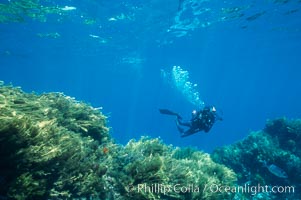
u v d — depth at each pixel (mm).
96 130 8734
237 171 14602
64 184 5586
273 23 30016
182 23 28359
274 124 18422
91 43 35375
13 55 42719
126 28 29156
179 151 11211
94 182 6152
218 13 25562
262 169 14266
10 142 4891
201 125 12539
